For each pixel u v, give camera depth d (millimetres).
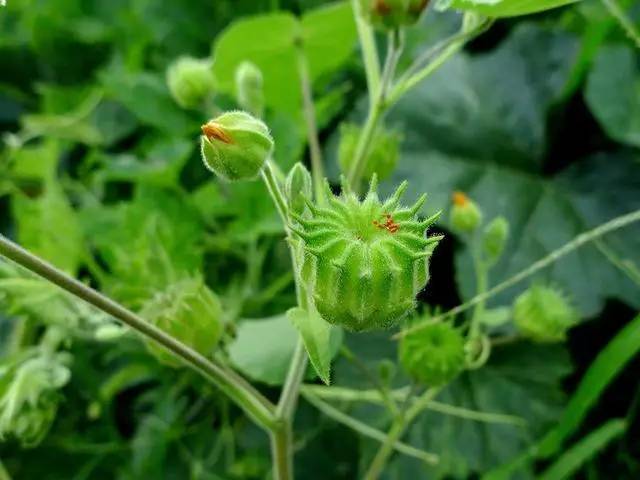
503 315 175
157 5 257
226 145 118
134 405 212
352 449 192
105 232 206
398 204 108
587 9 223
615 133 202
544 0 117
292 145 208
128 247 200
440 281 202
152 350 141
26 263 106
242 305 200
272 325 152
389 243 103
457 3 120
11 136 239
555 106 216
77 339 197
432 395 157
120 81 232
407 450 174
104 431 209
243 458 195
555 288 193
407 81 143
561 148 218
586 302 192
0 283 164
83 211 210
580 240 154
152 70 258
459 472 179
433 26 229
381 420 182
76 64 280
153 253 180
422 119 213
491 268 194
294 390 134
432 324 150
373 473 159
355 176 147
